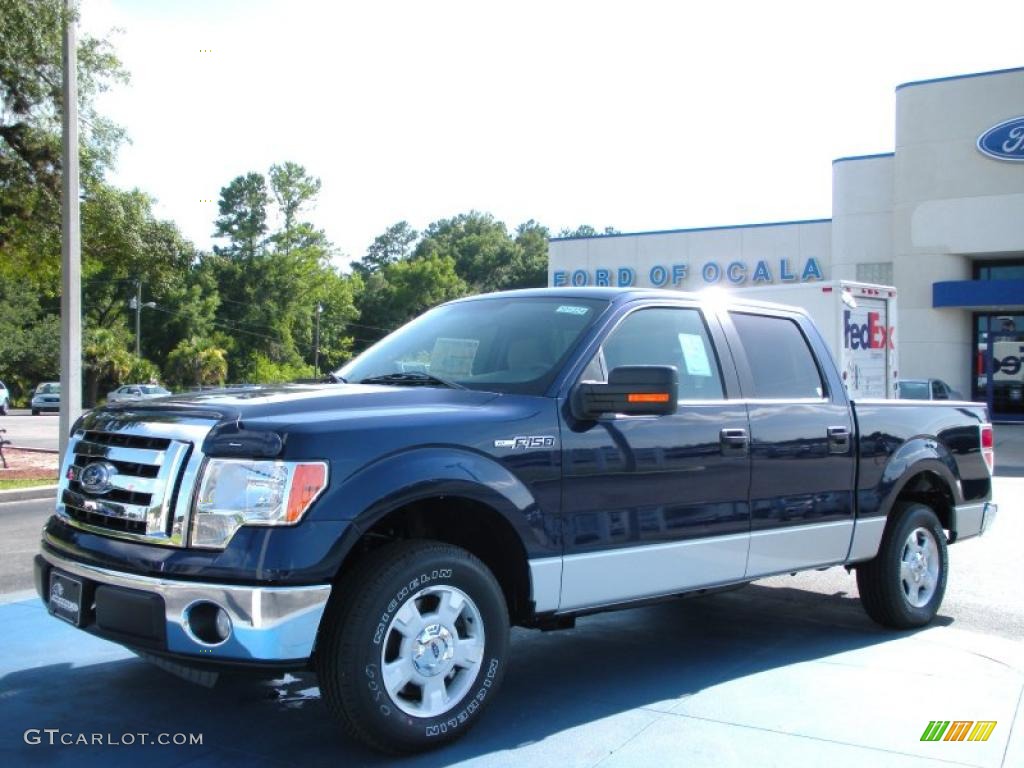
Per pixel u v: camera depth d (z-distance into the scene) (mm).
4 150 18547
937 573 6480
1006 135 28453
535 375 4641
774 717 4539
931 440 6445
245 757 3965
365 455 3812
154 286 21422
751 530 5207
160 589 3633
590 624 6473
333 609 3811
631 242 36719
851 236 32156
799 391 5730
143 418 4039
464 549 4277
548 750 4078
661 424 4809
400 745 3873
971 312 30031
